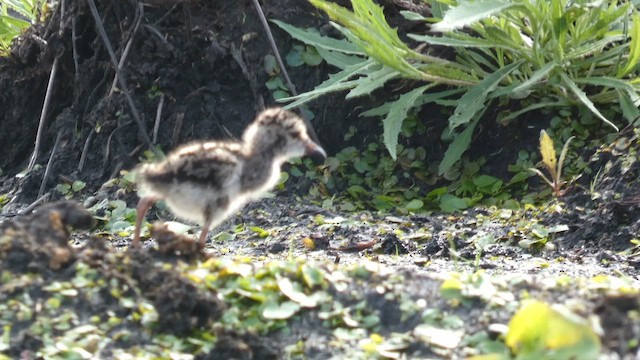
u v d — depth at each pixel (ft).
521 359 21.72
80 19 50.83
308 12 50.11
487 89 45.78
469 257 37.76
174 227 39.68
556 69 46.34
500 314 24.97
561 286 26.00
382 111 47.67
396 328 25.40
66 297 25.40
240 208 43.86
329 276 26.63
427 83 48.98
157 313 25.02
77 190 47.29
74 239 40.73
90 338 24.38
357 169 47.91
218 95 49.14
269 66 49.11
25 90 52.42
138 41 49.55
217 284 26.14
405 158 48.24
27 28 54.08
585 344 21.07
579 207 42.47
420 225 41.57
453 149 46.83
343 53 49.93
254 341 24.52
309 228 41.04
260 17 48.42
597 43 45.62
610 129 46.80
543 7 45.93
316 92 45.60
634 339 21.80
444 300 25.81
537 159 46.98
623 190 42.37
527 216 42.29
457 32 48.83
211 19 49.88
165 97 48.98
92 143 48.88
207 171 31.65
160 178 31.37
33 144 52.03
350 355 24.29
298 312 25.64
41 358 23.80
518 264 36.17
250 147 33.88
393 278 26.78
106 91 50.01
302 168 47.44
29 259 26.22
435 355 24.09
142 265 26.43
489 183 46.42
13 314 24.89
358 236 39.50
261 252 38.22
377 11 45.70
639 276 35.27
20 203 48.03
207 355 24.13
